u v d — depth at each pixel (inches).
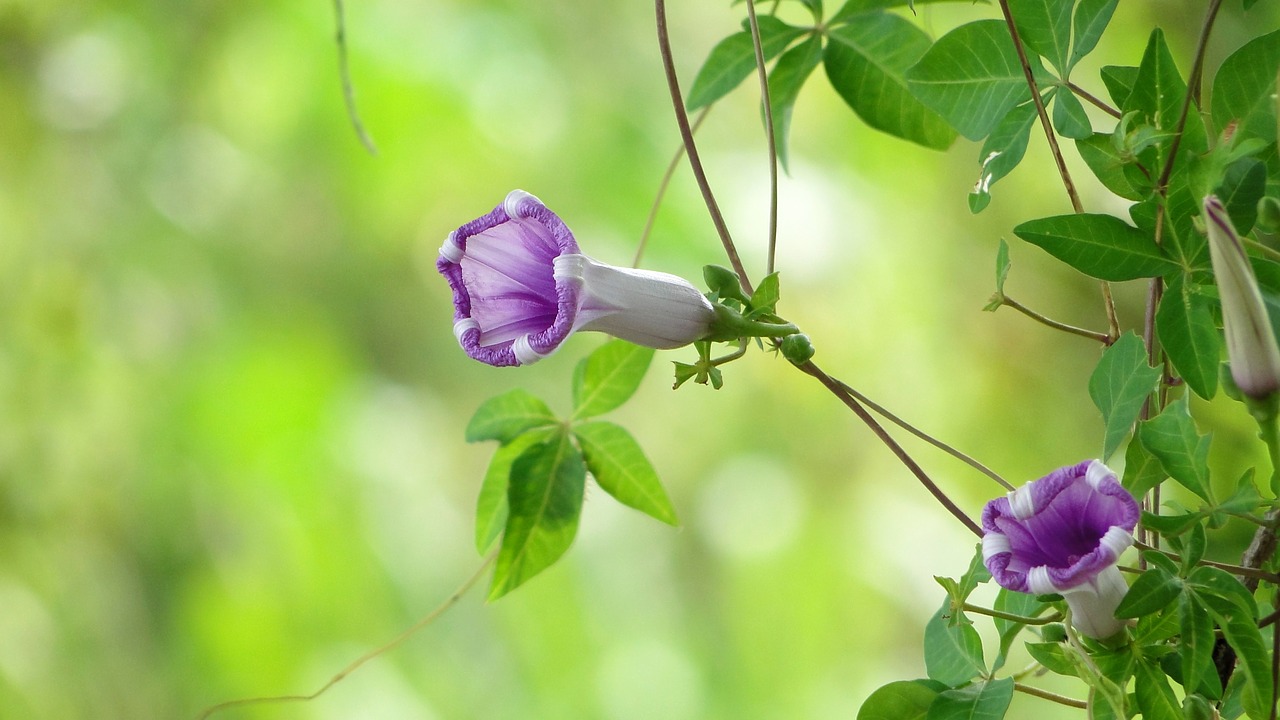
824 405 264.2
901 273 247.1
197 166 273.0
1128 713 70.6
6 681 242.1
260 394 271.0
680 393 281.6
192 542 265.3
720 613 287.1
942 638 80.6
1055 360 232.1
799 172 258.5
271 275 279.9
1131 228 73.4
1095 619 67.7
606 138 265.0
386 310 291.1
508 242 71.4
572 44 268.8
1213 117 72.8
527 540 101.2
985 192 83.0
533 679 286.4
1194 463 68.8
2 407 255.8
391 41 256.8
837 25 102.0
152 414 267.0
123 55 268.2
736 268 83.4
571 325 67.6
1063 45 80.7
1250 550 72.2
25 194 263.0
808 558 272.7
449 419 301.4
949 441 245.0
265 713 260.7
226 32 263.3
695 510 285.3
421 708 270.1
